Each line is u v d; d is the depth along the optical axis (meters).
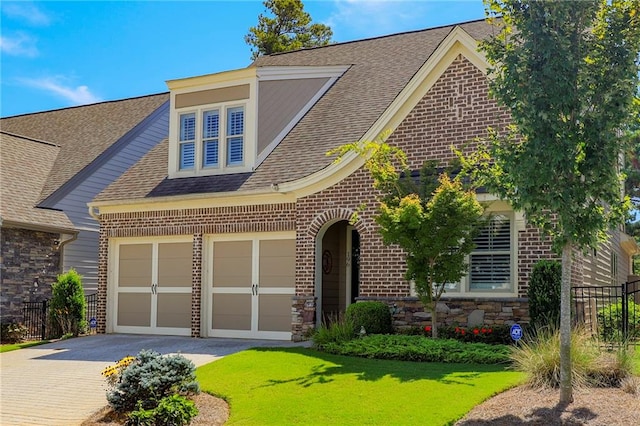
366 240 16.08
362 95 19.47
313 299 16.70
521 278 14.40
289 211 17.41
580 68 9.15
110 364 14.84
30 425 10.42
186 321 18.98
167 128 28.62
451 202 12.88
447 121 15.73
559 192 8.99
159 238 19.62
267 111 19.30
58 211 23.23
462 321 14.81
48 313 20.88
